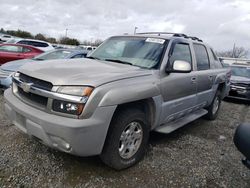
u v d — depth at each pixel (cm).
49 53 729
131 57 360
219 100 585
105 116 249
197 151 370
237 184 286
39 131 249
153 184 271
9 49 920
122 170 295
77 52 732
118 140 274
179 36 421
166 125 375
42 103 260
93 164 301
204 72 462
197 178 291
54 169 281
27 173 268
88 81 248
